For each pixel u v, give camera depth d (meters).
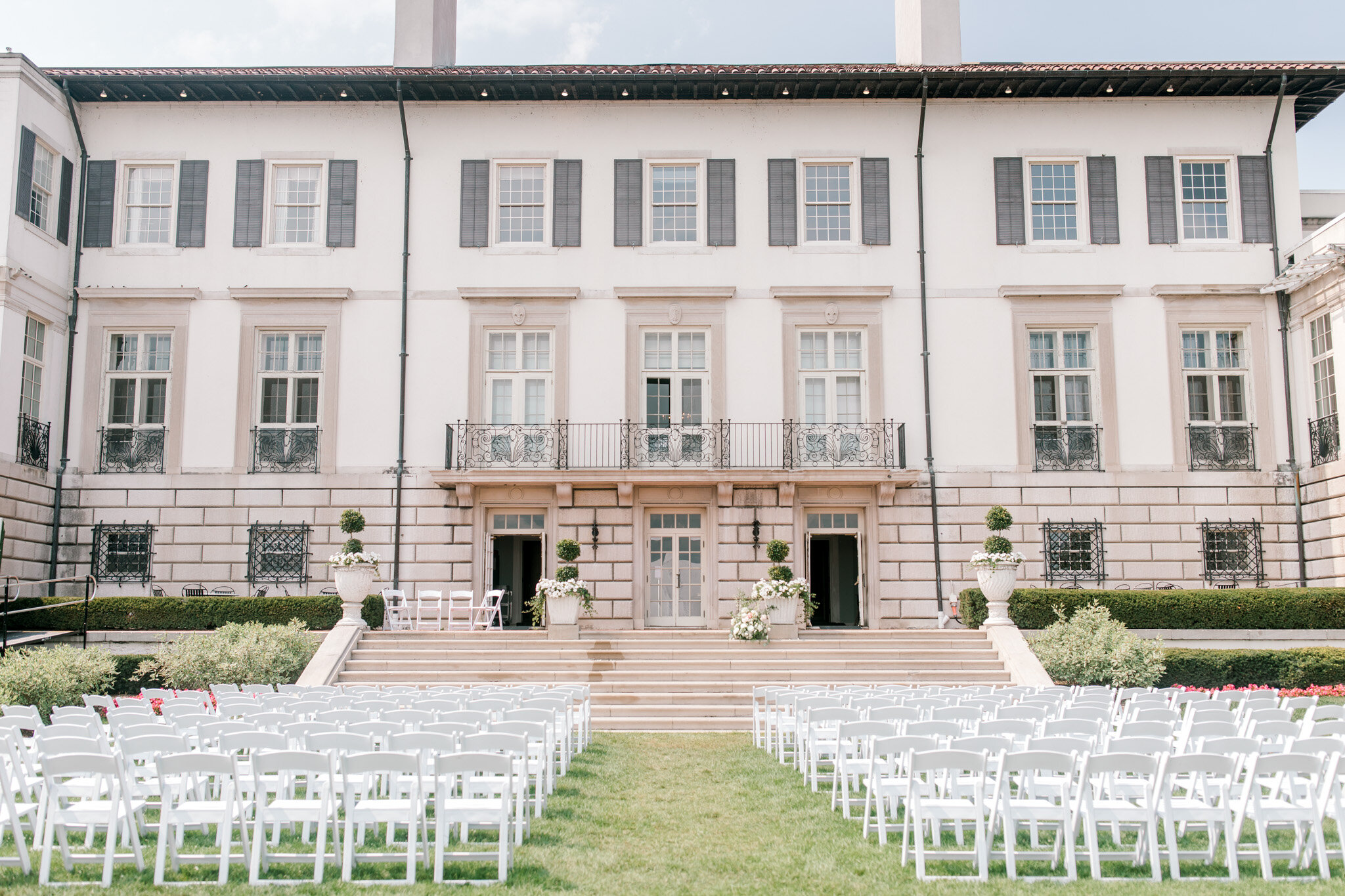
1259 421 18.09
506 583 20.19
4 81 16.75
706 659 14.38
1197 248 18.56
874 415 18.27
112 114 18.88
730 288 18.47
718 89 18.58
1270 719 7.20
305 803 6.13
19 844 5.83
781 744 9.49
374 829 6.85
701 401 18.53
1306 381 17.94
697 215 18.94
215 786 7.52
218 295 18.47
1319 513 17.22
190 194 18.73
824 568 20.80
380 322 18.47
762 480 17.66
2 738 6.17
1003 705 8.12
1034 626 15.34
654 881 5.67
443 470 17.73
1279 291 18.12
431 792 7.32
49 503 17.64
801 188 18.95
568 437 18.30
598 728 12.59
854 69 18.14
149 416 18.39
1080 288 18.36
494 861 6.05
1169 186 18.69
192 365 18.30
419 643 14.79
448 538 17.95
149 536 17.84
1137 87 18.45
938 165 18.86
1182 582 17.73
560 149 18.97
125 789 5.74
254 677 12.86
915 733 6.69
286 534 17.92
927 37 19.36
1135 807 6.07
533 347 18.66
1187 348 18.50
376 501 18.05
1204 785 6.39
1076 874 5.69
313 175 18.98
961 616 16.27
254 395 18.33
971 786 6.61
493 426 18.22
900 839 6.69
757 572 17.72
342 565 14.99
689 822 7.09
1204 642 15.18
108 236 18.56
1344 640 15.12
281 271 18.56
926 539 17.88
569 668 14.12
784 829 6.88
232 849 6.50
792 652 14.48
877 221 18.72
